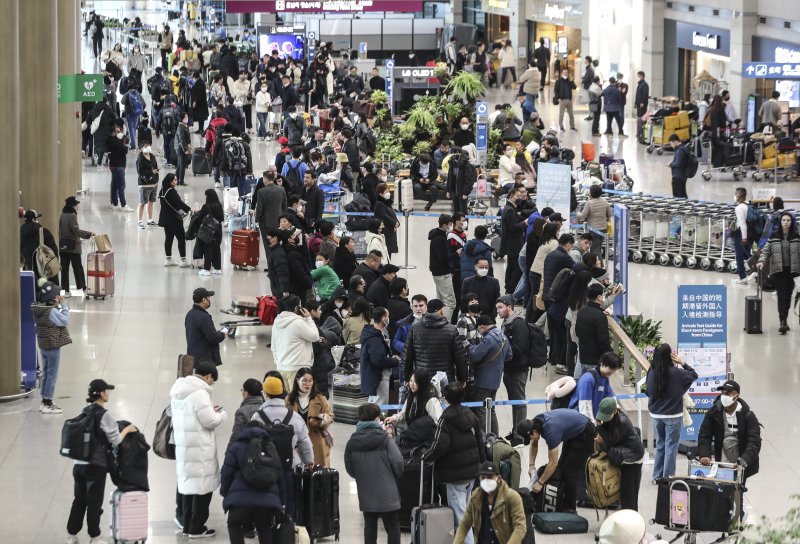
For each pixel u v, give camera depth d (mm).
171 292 32688
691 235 36625
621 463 18922
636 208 37438
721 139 49031
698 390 23281
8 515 19469
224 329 28797
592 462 19078
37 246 29453
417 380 19266
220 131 45188
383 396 22672
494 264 36312
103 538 18516
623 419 19062
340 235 35469
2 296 24453
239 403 24500
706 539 18969
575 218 35906
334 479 18656
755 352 28828
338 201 38531
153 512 19625
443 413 18125
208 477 18547
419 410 19344
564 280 26031
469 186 39906
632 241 37750
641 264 37156
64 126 39719
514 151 42750
